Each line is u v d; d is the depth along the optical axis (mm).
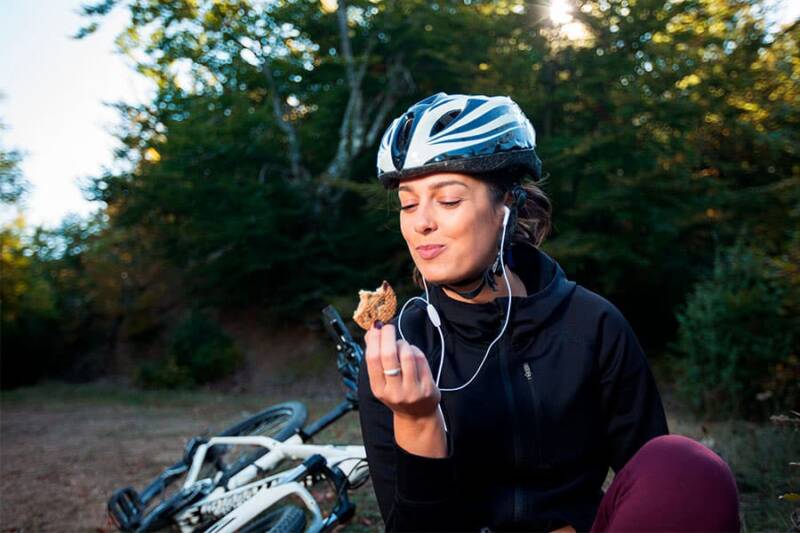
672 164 11641
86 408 10477
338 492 2736
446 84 14469
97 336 16109
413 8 13734
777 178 12633
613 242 11555
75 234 16891
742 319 7715
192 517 3016
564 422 1423
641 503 1169
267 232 13523
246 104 13852
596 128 11992
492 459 1404
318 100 14758
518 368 1444
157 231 14828
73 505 4586
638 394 1494
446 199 1387
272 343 14688
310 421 8109
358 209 14742
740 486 3631
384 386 1143
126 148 13758
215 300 15258
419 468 1177
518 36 12125
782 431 4383
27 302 15398
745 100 12242
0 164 15641
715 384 7660
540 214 1712
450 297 1501
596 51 11648
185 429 7977
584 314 1487
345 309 12594
